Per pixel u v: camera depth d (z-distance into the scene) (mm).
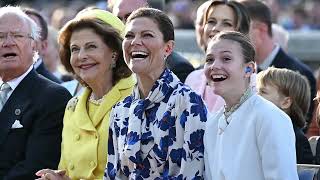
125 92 22469
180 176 20047
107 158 21312
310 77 28891
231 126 19812
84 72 22469
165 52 20594
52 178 21406
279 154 19312
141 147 20266
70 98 23797
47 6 55156
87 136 22281
